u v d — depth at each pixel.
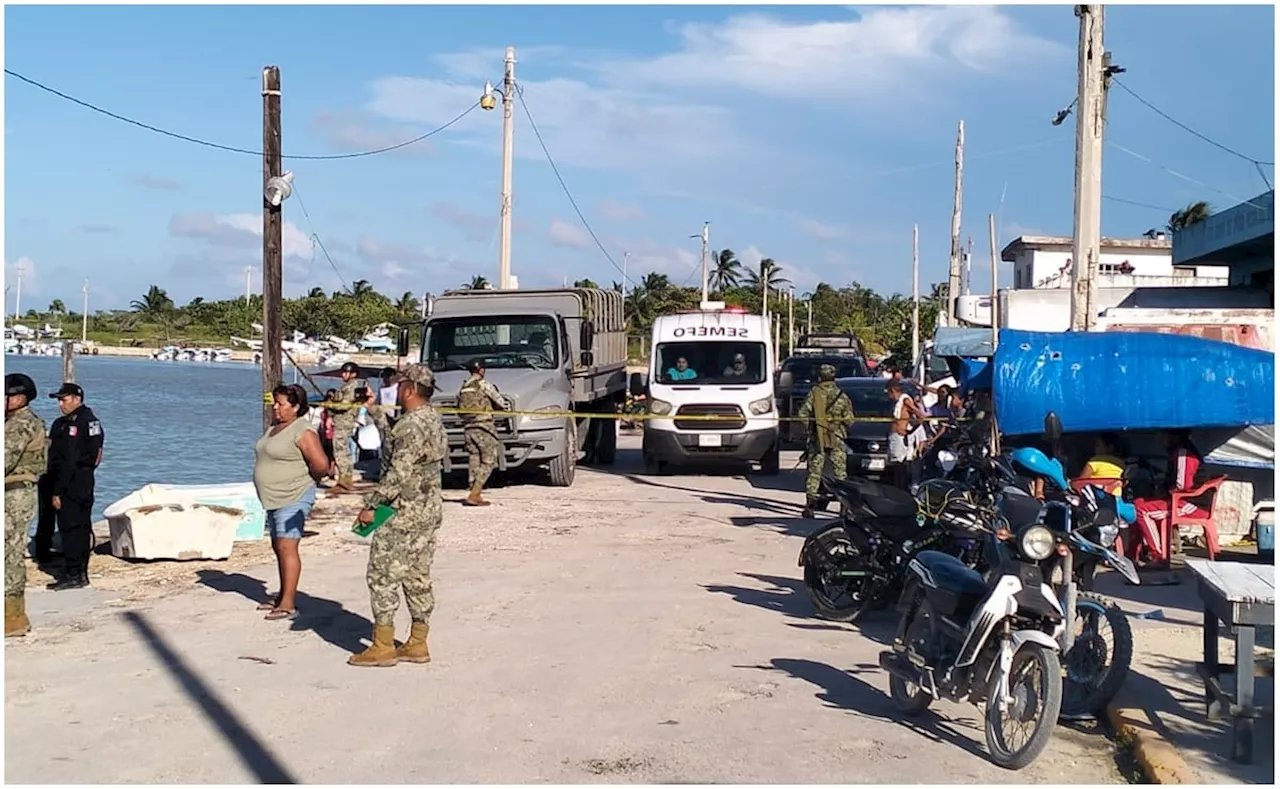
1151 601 10.14
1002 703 6.23
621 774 6.01
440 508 8.27
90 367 83.06
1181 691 7.33
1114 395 11.93
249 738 6.54
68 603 10.12
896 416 15.98
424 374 8.15
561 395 18.81
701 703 7.27
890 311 101.19
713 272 102.94
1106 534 6.84
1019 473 7.33
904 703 7.09
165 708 7.10
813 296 112.88
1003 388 12.07
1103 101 14.93
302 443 9.59
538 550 12.80
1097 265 14.97
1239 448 12.41
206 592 10.60
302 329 80.06
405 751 6.34
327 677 7.79
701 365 21.31
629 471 22.33
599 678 7.79
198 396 50.22
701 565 11.96
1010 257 48.72
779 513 15.96
